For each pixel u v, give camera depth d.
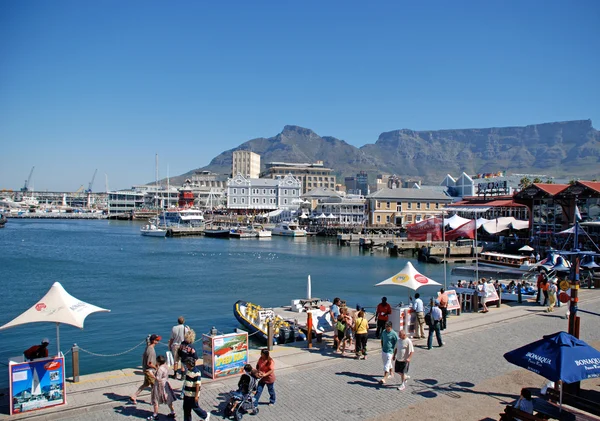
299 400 15.51
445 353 20.56
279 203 185.00
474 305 29.00
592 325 25.55
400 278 24.56
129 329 34.75
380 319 23.02
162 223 171.00
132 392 16.03
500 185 133.38
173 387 16.48
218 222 164.75
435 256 78.19
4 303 44.50
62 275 61.16
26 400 14.22
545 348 13.16
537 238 66.69
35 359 14.45
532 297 34.12
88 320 37.25
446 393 16.12
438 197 129.12
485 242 82.94
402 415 14.36
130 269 67.25
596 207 60.56
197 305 43.06
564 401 14.10
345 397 15.76
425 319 22.67
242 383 14.57
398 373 17.09
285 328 26.81
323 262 77.75
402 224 122.88
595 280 38.25
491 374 17.98
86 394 15.78
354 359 19.91
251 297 47.28
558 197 62.78
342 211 140.50
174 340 18.20
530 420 12.38
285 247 104.94
